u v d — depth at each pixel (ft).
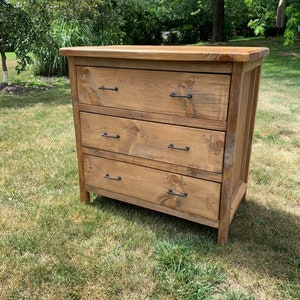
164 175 5.73
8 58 35.47
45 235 5.78
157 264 5.11
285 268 5.06
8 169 8.42
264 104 14.53
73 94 6.27
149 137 5.63
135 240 5.71
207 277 4.85
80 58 5.90
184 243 5.62
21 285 4.67
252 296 4.54
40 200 7.01
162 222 6.31
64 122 12.56
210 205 5.42
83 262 5.14
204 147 5.14
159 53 4.85
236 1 37.58
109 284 4.71
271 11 24.53
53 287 4.64
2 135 10.91
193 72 4.83
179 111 5.16
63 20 22.74
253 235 5.87
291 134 10.96
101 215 6.48
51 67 22.62
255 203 7.00
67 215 6.45
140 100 5.49
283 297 4.54
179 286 4.69
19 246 5.46
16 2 19.13
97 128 6.21
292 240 5.74
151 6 41.22
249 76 5.72
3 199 7.04
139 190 6.14
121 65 5.46
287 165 8.70
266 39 42.63
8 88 18.38
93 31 24.81
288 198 7.18
